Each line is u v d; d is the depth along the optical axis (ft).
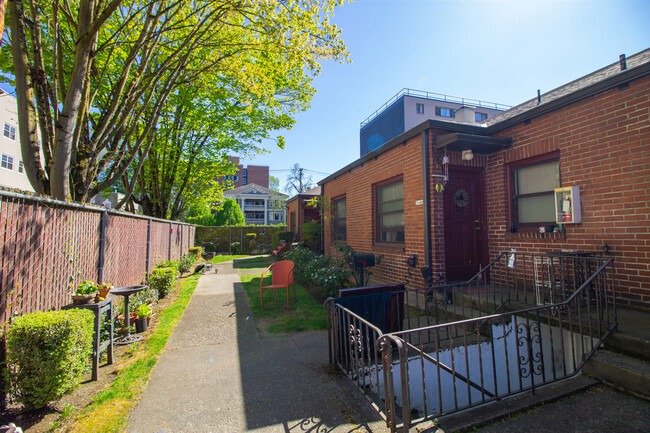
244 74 23.98
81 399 8.96
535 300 13.17
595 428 7.27
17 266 8.95
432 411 11.96
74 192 16.60
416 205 19.30
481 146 17.76
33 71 15.20
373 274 24.93
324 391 9.42
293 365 11.28
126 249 18.88
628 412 7.82
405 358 7.06
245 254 65.31
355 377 10.29
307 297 22.80
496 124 18.30
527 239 16.67
